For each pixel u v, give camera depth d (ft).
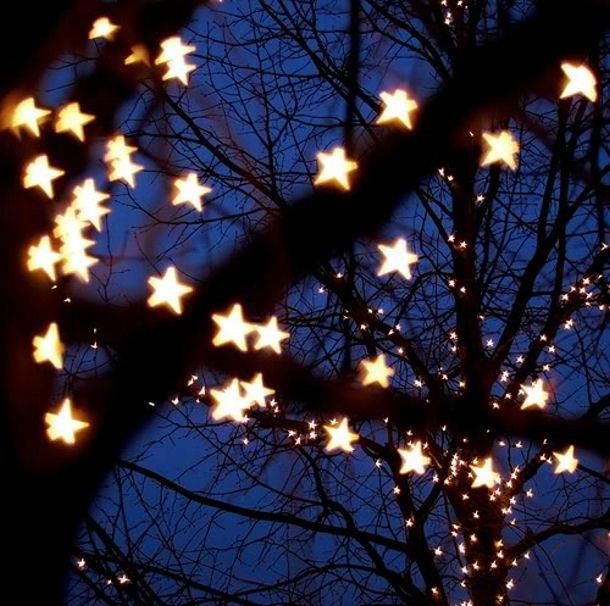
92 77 10.30
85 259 8.54
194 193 8.82
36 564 8.48
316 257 10.15
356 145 13.98
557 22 9.61
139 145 14.25
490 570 14.64
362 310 14.70
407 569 14.35
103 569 12.78
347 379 11.85
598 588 13.91
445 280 15.11
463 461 14.53
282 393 11.19
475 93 9.75
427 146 9.85
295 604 14.25
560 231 14.74
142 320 9.67
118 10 10.52
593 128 14.12
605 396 14.08
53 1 8.93
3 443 8.48
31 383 8.59
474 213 15.88
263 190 14.34
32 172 8.40
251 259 9.83
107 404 9.27
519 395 15.19
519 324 15.65
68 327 9.60
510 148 6.88
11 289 8.66
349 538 15.56
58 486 8.71
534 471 14.82
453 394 14.57
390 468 16.25
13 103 8.79
